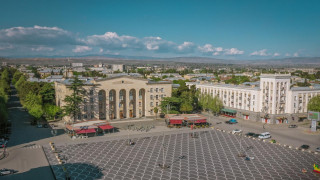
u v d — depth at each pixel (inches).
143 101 6461.6
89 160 3417.8
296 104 5959.6
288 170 3152.1
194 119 5378.9
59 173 2992.1
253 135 4724.4
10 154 3612.2
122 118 6210.6
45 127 5196.9
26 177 2878.9
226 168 3196.4
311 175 3011.8
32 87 7175.2
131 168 3164.4
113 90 6127.0
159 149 3912.4
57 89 6501.0
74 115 5383.9
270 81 5797.2
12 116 6289.4
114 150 3841.0
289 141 4416.8
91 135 4680.1
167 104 5930.1
